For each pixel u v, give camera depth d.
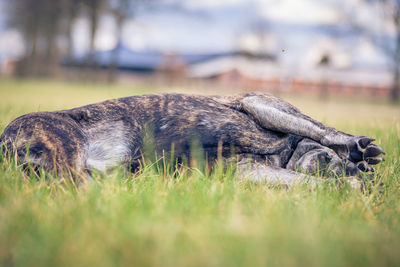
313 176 3.75
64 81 48.84
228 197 2.92
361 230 2.41
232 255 1.88
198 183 3.25
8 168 3.17
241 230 2.20
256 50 46.19
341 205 3.04
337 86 50.81
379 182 3.65
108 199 2.75
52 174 3.16
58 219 2.39
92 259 1.81
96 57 48.44
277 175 3.71
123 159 3.64
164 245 1.96
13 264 1.88
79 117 3.70
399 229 2.52
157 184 3.24
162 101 3.94
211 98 4.12
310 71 49.66
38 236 2.08
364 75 50.94
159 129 3.78
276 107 3.95
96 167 3.51
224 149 3.84
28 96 17.92
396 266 1.93
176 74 53.09
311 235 2.15
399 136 6.32
